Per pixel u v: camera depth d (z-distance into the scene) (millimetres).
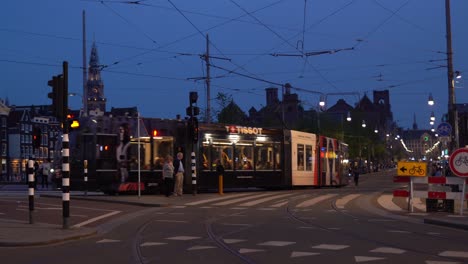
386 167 151750
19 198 26438
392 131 187375
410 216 19156
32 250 12383
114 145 27125
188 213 20359
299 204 24078
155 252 11727
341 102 146250
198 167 30016
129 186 27312
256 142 32938
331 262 10305
